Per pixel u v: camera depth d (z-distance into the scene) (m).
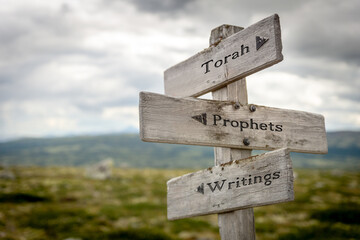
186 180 4.50
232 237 4.14
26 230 21.44
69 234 20.48
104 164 65.44
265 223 24.50
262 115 4.33
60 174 68.81
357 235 18.31
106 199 37.38
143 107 3.61
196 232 22.05
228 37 4.30
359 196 37.31
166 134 3.69
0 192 33.97
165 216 27.89
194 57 4.79
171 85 5.16
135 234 19.92
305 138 4.62
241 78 4.21
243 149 4.30
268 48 3.83
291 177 3.49
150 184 55.00
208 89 4.54
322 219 24.12
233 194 3.95
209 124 3.96
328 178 62.94
